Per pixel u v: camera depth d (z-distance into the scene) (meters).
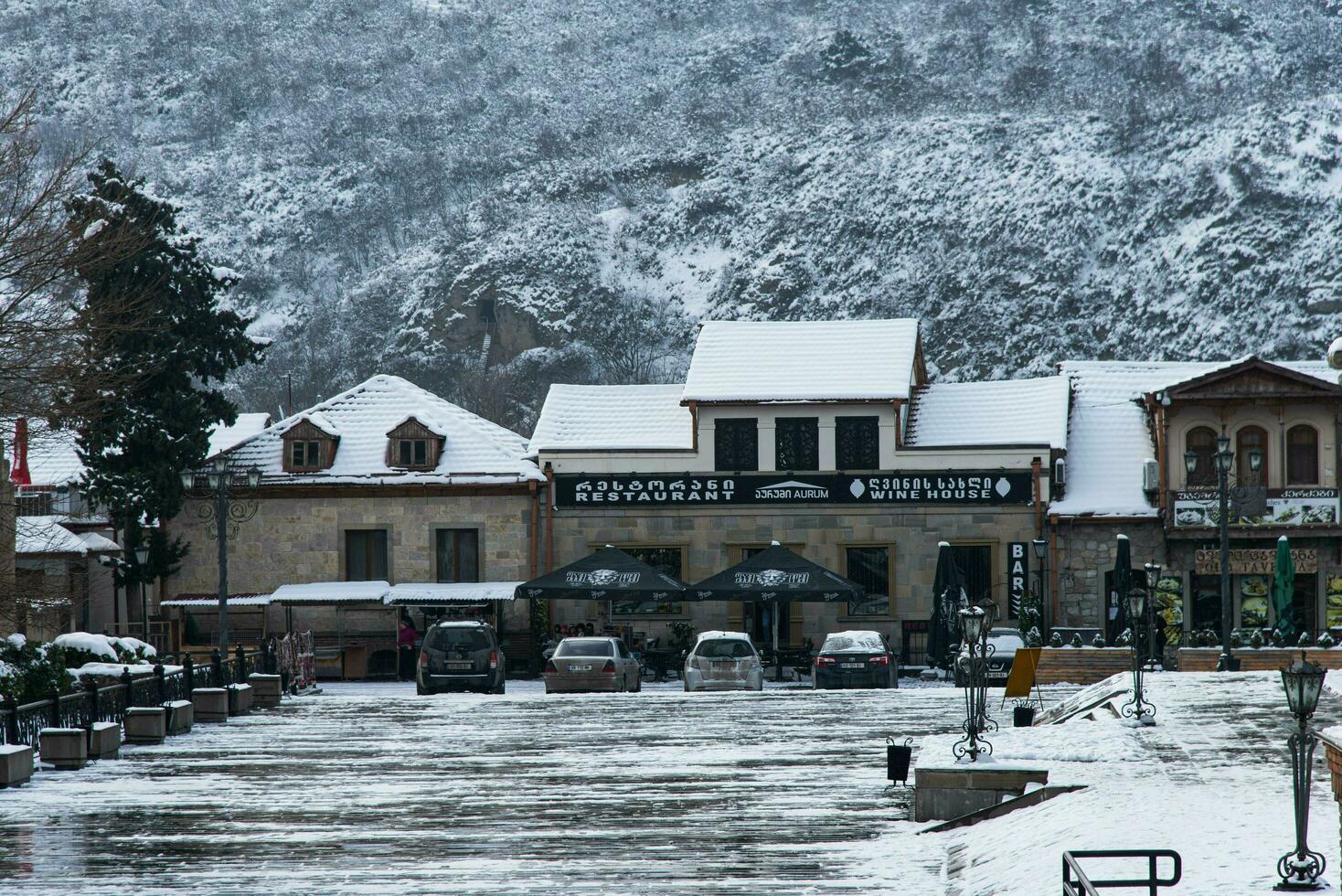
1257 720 34.75
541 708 51.38
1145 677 47.62
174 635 81.19
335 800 29.83
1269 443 79.75
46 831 26.23
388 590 79.00
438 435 83.31
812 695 55.44
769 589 69.62
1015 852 21.00
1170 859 18.80
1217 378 78.88
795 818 26.94
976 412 85.19
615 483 82.00
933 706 49.47
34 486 85.56
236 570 82.62
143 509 79.75
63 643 44.41
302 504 82.56
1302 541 77.94
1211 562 78.69
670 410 87.19
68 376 45.75
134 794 30.95
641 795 30.00
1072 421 85.00
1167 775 26.02
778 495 81.38
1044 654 58.47
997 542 80.12
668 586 70.38
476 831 25.89
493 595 77.75
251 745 40.47
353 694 65.50
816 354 85.56
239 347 86.06
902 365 83.88
